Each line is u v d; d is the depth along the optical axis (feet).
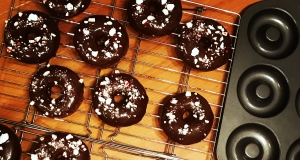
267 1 1.50
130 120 1.40
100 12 1.52
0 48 1.46
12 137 1.36
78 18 1.51
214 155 1.48
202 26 1.45
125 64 1.51
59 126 1.47
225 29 1.48
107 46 1.40
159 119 1.50
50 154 1.36
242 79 1.50
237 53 1.48
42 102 1.39
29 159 1.44
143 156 1.47
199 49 1.43
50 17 1.43
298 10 1.51
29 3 1.50
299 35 1.50
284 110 1.47
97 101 1.40
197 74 1.53
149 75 1.51
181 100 1.43
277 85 1.51
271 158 1.47
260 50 1.51
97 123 1.48
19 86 1.47
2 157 1.32
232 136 1.46
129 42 1.51
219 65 1.45
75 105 1.41
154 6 1.50
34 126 1.41
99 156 1.46
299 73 1.49
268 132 1.47
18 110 1.44
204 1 1.54
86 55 1.39
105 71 1.50
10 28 1.39
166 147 1.49
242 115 1.46
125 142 1.48
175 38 1.53
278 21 1.53
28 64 1.48
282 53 1.52
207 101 1.46
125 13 1.52
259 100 1.49
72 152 1.37
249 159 1.46
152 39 1.52
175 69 1.52
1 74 1.47
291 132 1.46
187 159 1.49
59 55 1.49
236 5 1.55
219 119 1.47
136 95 1.41
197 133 1.41
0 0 1.49
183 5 1.54
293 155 1.46
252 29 1.52
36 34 1.44
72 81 1.40
